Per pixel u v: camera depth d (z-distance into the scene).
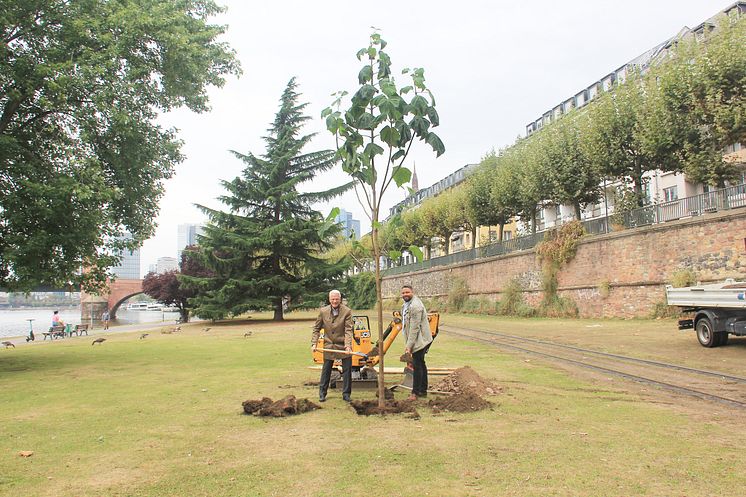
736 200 21.97
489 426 6.36
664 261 25.16
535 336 20.08
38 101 13.80
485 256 45.03
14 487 4.49
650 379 9.97
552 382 9.70
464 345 17.20
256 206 41.75
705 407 7.46
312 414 7.26
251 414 7.29
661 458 5.02
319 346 11.18
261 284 38.91
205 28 18.88
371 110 7.14
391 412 7.21
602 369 11.35
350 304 69.44
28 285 13.69
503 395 8.38
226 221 40.38
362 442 5.72
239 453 5.40
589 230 31.86
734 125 21.72
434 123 7.13
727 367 11.34
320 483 4.45
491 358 13.58
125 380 10.93
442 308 49.69
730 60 22.11
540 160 35.00
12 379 11.52
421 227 57.75
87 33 14.44
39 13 14.76
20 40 14.82
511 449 5.35
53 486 4.51
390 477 4.56
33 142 15.90
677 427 6.27
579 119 33.56
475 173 46.31
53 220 13.99
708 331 14.59
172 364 13.75
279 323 37.62
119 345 21.33
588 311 30.20
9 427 6.74
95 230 14.79
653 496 4.06
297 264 43.16
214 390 9.38
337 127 7.15
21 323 91.56
